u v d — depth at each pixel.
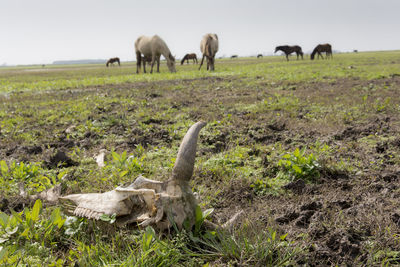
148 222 2.63
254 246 2.78
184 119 8.24
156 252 2.56
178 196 2.63
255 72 21.52
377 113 8.27
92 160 5.40
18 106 10.83
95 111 9.42
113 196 2.89
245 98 11.13
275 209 3.62
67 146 6.34
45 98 12.62
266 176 4.61
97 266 2.55
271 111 8.98
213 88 14.04
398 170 4.48
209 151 5.70
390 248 2.82
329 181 4.34
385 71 19.08
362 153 5.34
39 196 3.89
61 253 2.86
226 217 3.46
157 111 9.32
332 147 5.69
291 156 4.75
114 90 13.91
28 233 2.92
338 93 11.48
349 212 3.47
